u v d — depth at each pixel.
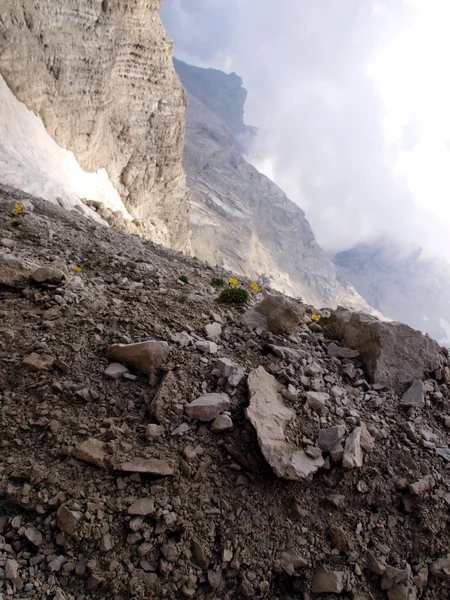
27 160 29.20
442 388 8.10
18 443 5.76
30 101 33.31
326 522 5.68
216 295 11.25
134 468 5.56
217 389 6.93
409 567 5.44
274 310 9.11
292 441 6.23
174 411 6.39
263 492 5.80
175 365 7.09
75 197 30.09
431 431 7.14
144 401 6.57
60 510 5.06
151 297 9.56
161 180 57.34
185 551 5.08
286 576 5.24
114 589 4.68
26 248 11.43
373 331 8.60
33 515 5.11
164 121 53.19
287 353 8.14
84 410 6.30
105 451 5.71
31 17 32.62
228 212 148.50
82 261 11.70
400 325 8.63
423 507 5.96
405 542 5.70
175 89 53.41
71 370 6.79
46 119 35.69
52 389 6.46
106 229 18.83
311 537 5.52
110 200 45.31
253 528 5.46
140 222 45.06
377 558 5.46
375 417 7.16
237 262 136.88
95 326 7.79
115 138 47.53
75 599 4.59
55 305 8.16
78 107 39.31
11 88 31.39
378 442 6.69
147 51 47.88
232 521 5.46
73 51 37.28
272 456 5.85
